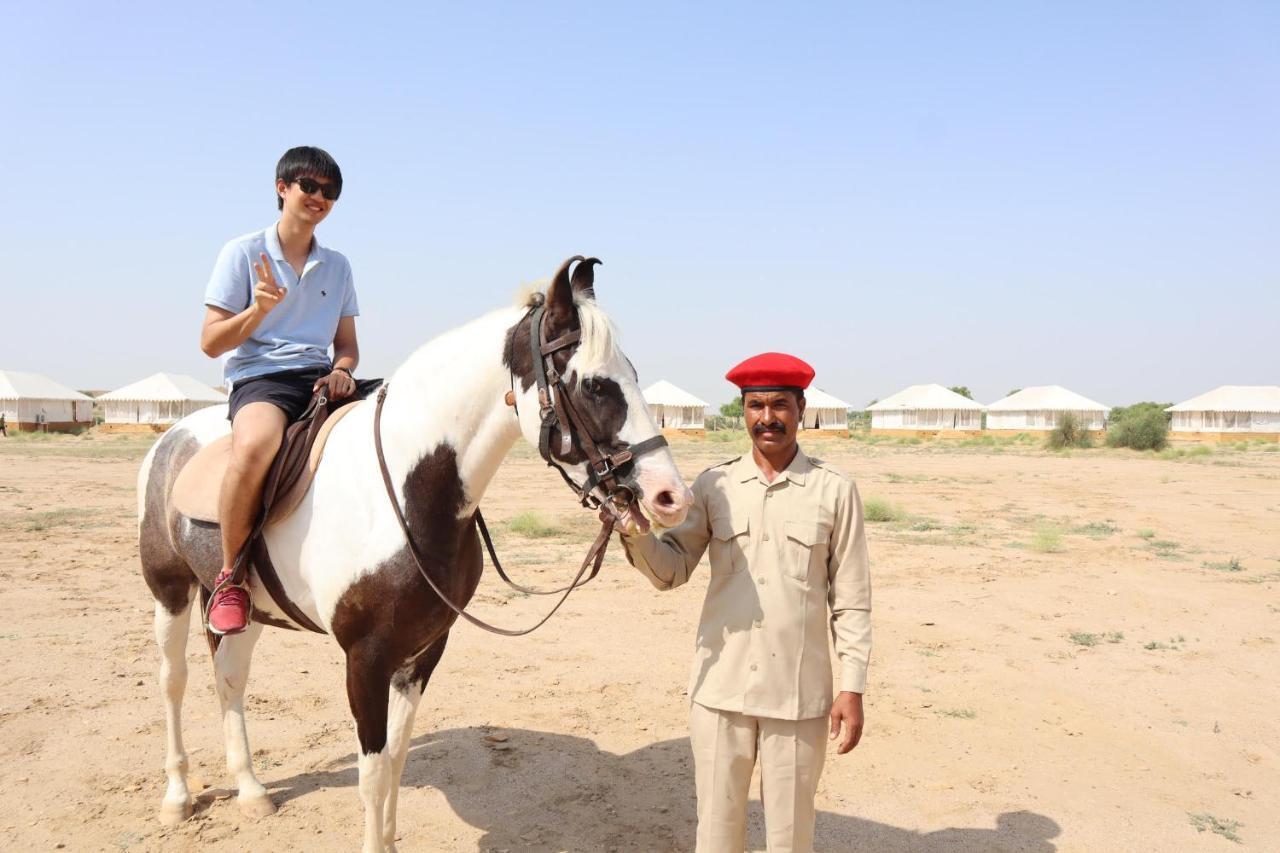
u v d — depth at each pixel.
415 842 4.13
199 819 4.30
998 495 21.59
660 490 2.97
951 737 5.54
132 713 5.64
